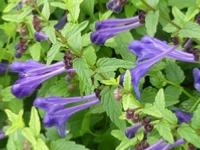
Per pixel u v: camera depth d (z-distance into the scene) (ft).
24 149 0.80
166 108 0.76
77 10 0.83
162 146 0.73
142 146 0.74
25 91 0.85
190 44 0.79
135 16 0.87
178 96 0.83
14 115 0.79
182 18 0.80
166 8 0.84
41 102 0.82
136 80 0.74
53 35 0.80
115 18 0.90
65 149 0.81
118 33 0.87
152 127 0.72
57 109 0.83
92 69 0.80
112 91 0.79
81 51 0.81
